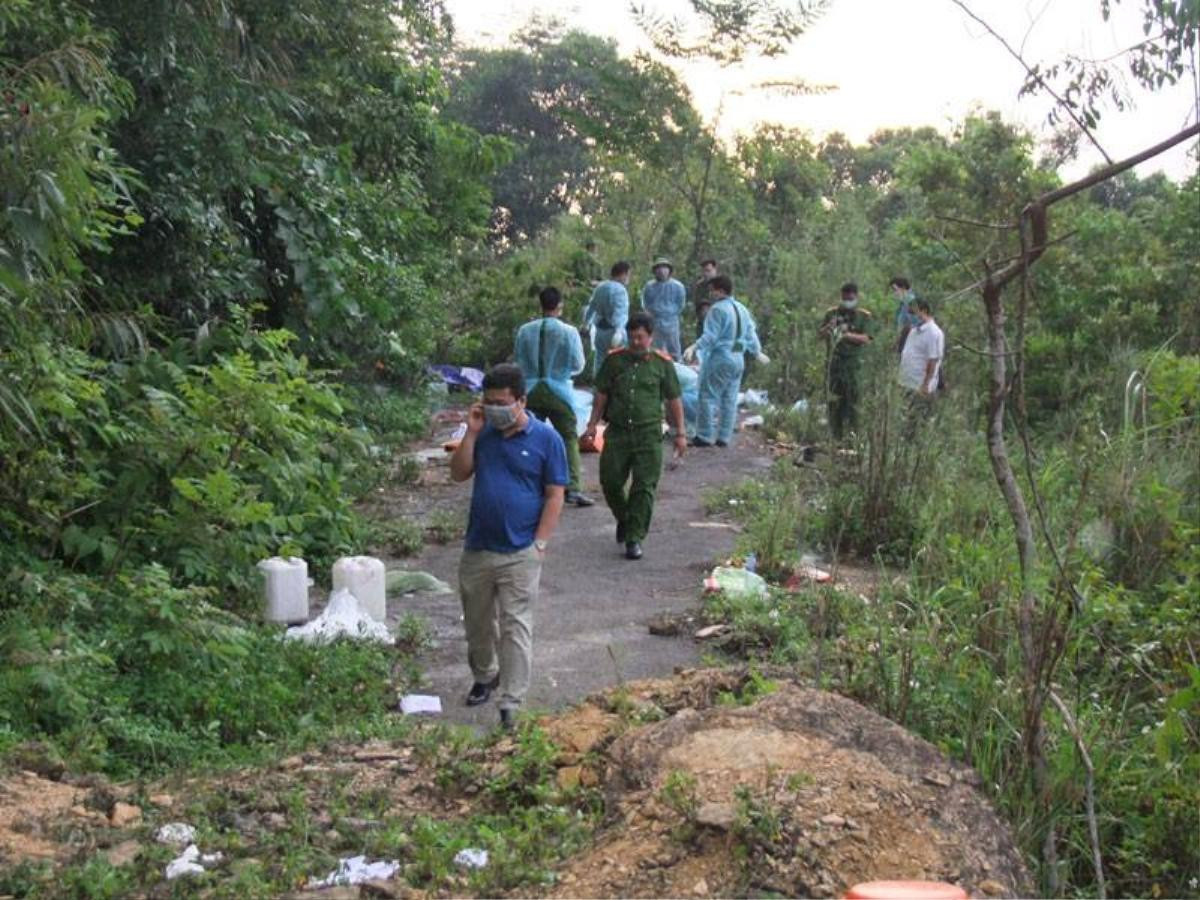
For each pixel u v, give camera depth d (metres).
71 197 8.48
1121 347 16.97
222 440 9.97
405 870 5.33
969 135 21.19
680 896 4.92
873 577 11.12
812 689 6.38
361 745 7.06
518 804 6.04
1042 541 9.23
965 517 11.35
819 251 26.05
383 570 9.75
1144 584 9.12
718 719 5.87
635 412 11.72
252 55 13.33
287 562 9.52
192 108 12.40
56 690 7.20
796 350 20.20
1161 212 20.12
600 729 6.41
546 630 9.82
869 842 5.11
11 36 9.93
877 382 13.38
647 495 11.77
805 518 11.86
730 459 16.42
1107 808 6.27
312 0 14.18
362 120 16.80
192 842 5.62
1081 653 7.45
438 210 20.06
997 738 6.33
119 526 9.61
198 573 9.37
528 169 52.12
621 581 11.16
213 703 7.68
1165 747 6.27
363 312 15.51
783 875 4.95
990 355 5.83
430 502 13.96
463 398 21.72
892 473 12.09
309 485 11.34
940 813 5.38
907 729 6.37
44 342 9.22
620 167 28.14
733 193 28.30
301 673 8.46
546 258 28.22
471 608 7.84
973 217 20.81
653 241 28.28
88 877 5.17
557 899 4.98
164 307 13.01
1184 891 5.95
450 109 49.19
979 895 5.04
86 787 6.40
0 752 6.61
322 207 14.48
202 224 12.73
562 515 13.40
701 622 9.83
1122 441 10.25
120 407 10.52
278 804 6.05
